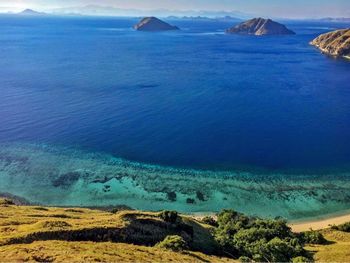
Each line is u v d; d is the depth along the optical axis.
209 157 91.19
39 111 124.62
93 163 86.56
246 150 95.88
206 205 70.50
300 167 87.00
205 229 55.69
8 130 106.06
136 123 114.62
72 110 126.69
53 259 30.72
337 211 69.56
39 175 80.44
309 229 63.00
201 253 44.06
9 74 188.88
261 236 52.66
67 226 43.62
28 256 30.94
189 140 101.62
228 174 82.50
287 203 71.75
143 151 93.81
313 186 78.31
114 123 114.12
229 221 60.41
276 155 93.25
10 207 56.47
